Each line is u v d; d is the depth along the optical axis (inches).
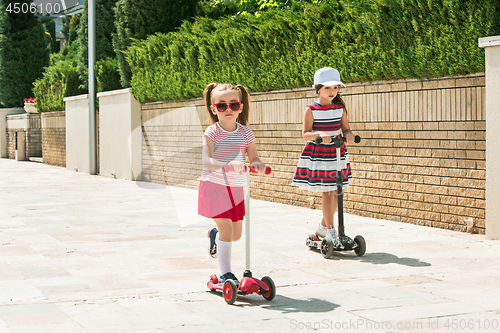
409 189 301.9
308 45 352.5
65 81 743.7
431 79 285.6
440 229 283.3
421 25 281.6
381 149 317.7
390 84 308.7
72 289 176.2
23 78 1037.8
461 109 271.6
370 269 203.5
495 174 249.6
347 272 199.5
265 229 289.4
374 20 305.1
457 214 277.1
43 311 153.0
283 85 380.8
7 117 1023.6
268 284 164.2
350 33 321.4
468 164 270.7
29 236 270.4
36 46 1042.7
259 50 395.2
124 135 577.6
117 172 603.5
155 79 521.0
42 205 387.9
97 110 656.4
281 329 138.8
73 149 724.7
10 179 594.2
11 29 1022.4
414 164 298.2
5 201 410.0
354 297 166.6
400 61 293.3
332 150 233.3
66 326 140.4
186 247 245.3
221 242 173.0
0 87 1037.2
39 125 951.6
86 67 695.1
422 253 229.5
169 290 175.9
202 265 211.2
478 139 265.3
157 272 199.9
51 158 839.7
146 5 559.2
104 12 661.3
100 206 382.3
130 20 568.1
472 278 187.9
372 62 310.7
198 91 462.9
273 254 231.0
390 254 228.5
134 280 188.1
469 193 270.8
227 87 171.0
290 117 382.9
